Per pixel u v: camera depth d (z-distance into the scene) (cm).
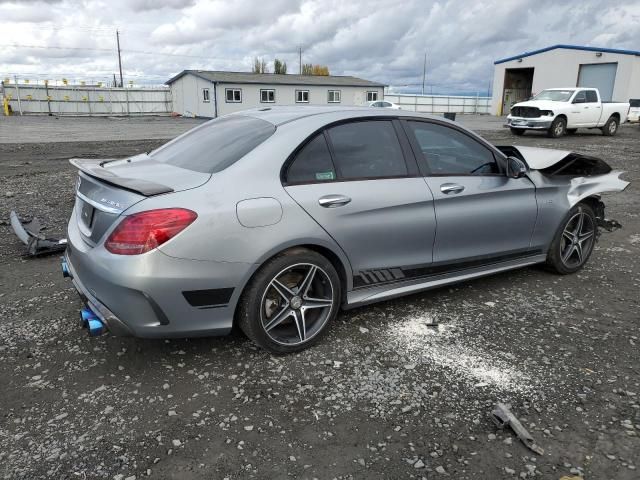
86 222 317
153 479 227
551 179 454
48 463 235
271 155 315
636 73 3556
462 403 284
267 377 306
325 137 339
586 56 3766
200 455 242
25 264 495
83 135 2175
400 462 239
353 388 296
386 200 349
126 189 287
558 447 250
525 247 446
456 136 403
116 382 299
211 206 287
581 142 1830
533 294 438
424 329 369
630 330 372
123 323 284
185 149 365
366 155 354
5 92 4228
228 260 291
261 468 235
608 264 525
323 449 247
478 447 250
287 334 335
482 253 416
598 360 330
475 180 402
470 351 338
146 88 4691
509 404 283
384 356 331
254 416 271
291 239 309
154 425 262
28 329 360
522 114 2050
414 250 373
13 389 290
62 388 292
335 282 338
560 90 2091
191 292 286
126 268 272
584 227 492
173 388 294
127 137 2064
